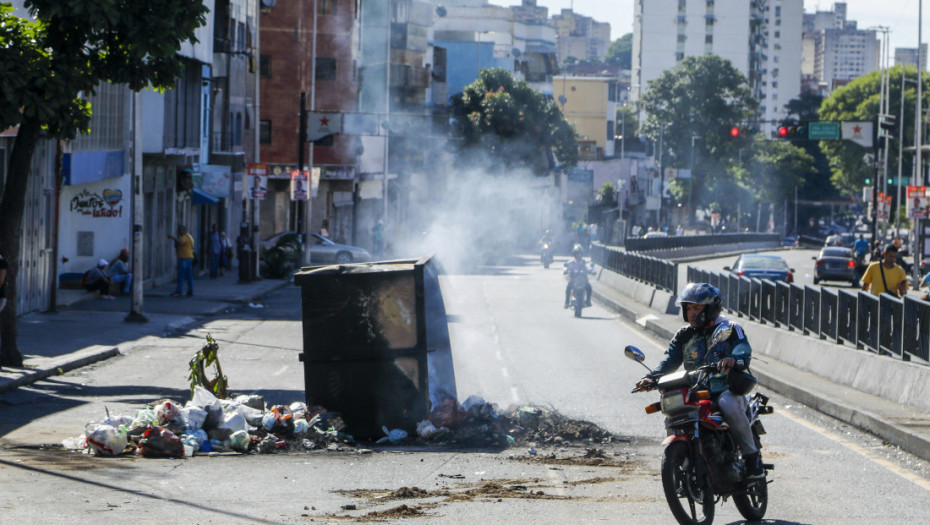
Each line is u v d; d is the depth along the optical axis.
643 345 24.12
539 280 48.09
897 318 15.26
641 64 184.00
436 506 8.88
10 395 14.75
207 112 48.72
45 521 7.89
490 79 87.56
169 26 15.95
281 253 45.84
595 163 125.62
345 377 12.48
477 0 130.50
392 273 12.45
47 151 26.12
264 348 21.89
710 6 181.75
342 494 9.38
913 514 8.84
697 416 7.94
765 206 154.50
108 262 33.59
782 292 21.09
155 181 37.91
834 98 123.56
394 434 12.27
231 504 8.84
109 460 10.70
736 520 8.59
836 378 16.84
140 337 22.48
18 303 24.69
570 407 14.84
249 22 57.25
